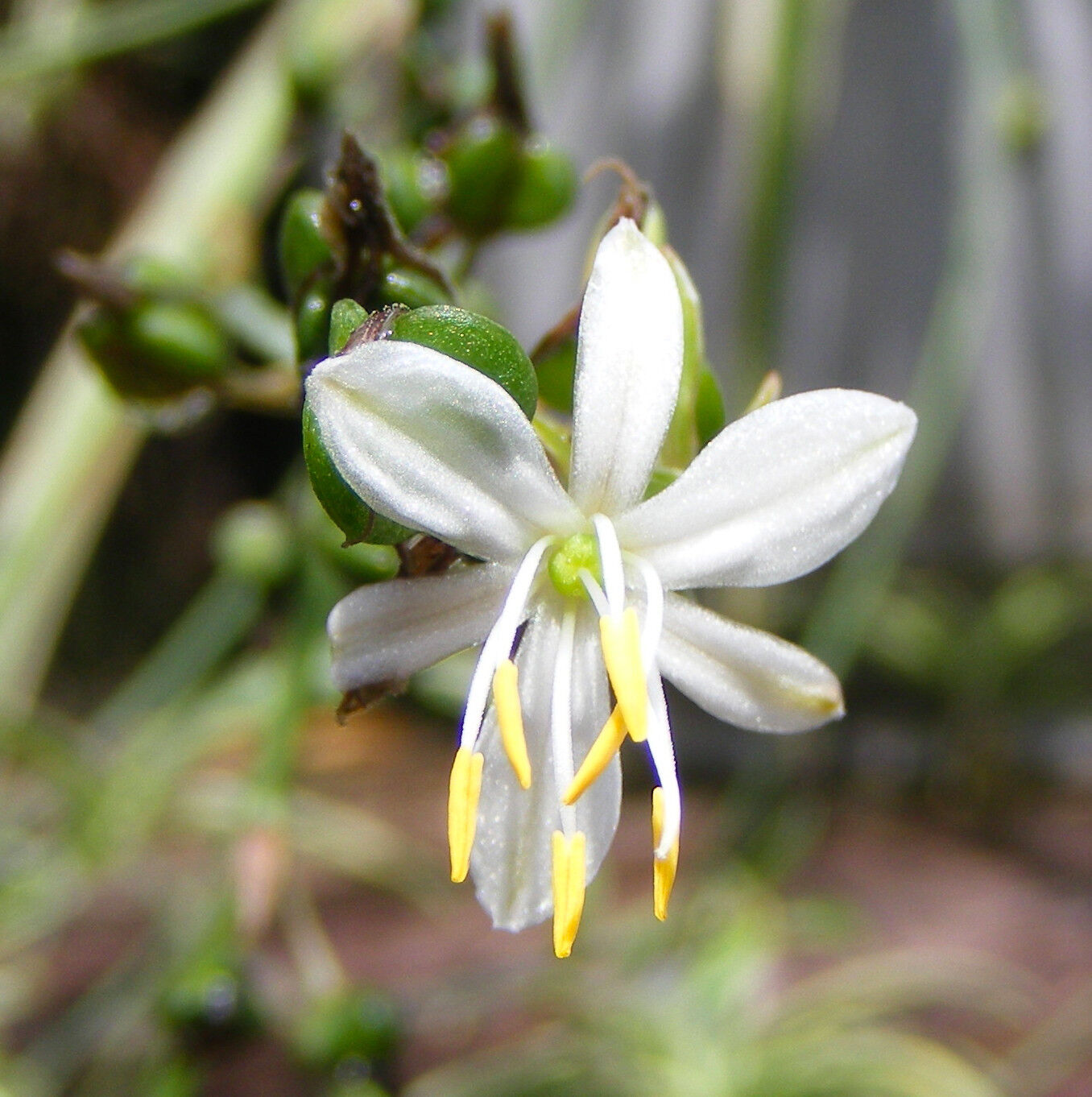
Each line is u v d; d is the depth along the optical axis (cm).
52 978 12
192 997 8
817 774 16
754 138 11
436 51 10
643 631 5
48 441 9
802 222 14
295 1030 9
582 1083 10
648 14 14
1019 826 15
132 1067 10
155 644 25
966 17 10
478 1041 11
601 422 5
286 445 26
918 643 15
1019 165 13
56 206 19
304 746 18
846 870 14
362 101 10
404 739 21
